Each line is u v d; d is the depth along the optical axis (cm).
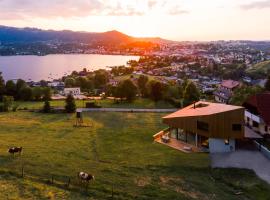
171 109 11112
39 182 4306
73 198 3912
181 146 6519
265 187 4688
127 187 4419
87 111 10519
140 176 4875
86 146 6350
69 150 5975
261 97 7619
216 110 6450
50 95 14750
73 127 8006
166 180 4797
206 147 6381
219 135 6184
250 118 7681
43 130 7569
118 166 5262
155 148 6378
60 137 6956
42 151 5747
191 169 5309
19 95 14288
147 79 16900
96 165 5216
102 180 4550
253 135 6588
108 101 13300
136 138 7106
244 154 6053
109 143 6662
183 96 12469
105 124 8519
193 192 4453
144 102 12788
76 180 4472
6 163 4912
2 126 7838
